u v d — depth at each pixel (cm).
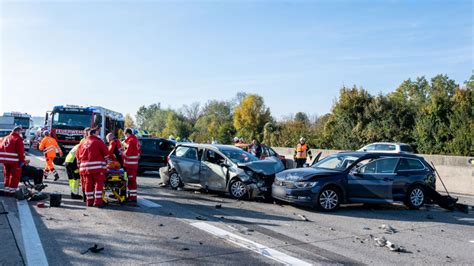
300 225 838
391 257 629
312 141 3312
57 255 588
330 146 3253
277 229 792
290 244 684
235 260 587
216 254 614
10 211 864
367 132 3012
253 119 5569
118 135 2477
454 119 2659
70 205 962
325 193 1010
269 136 3991
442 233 810
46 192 1134
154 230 749
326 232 783
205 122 7044
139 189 1291
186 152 1313
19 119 3350
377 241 711
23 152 1041
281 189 1034
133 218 846
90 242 658
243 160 1216
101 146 956
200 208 989
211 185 1212
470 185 1515
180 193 1241
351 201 1032
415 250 675
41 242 648
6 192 1041
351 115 3177
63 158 1934
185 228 772
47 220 796
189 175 1271
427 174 1113
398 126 3008
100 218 835
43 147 1433
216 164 1208
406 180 1080
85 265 549
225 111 8019
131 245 649
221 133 5375
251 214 937
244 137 4909
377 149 2162
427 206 1161
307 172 1035
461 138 2562
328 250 656
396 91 5838
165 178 1351
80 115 1970
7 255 579
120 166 1027
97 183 950
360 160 1070
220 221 844
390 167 1086
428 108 2823
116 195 1012
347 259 610
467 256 649
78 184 1058
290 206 1073
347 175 1039
